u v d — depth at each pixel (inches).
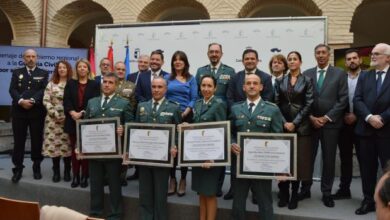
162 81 184.5
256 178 161.5
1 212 104.0
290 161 159.6
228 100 202.2
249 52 197.9
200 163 163.6
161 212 178.9
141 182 181.9
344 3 350.9
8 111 487.5
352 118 199.9
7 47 364.8
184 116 202.5
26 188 230.8
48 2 440.1
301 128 187.0
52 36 446.9
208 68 214.5
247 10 393.4
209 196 168.4
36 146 237.1
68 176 236.4
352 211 185.0
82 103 218.7
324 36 275.6
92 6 447.5
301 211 183.9
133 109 216.8
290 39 282.0
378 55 181.3
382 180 46.1
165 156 173.0
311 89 187.5
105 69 239.8
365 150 183.3
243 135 163.5
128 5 408.8
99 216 195.8
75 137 220.2
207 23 302.2
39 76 236.7
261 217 165.8
